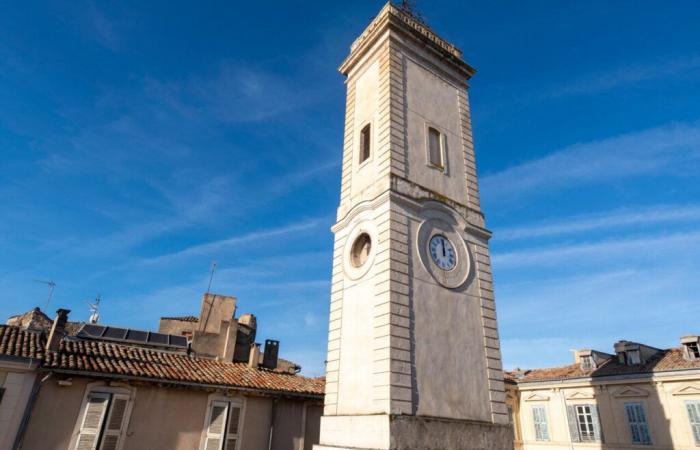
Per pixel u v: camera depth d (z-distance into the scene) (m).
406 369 14.59
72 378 18.77
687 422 28.48
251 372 24.86
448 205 18.64
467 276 17.98
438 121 20.89
